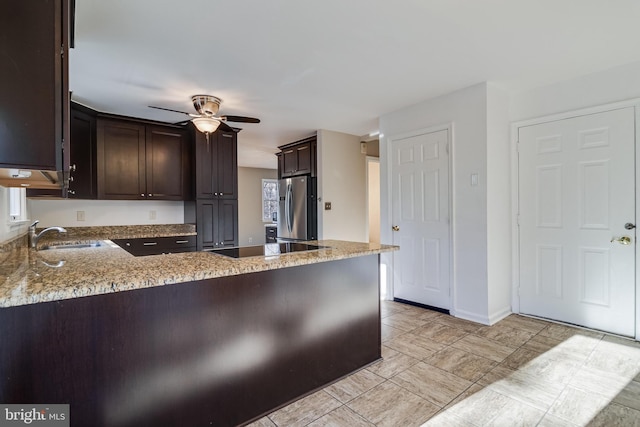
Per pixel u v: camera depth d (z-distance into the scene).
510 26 2.11
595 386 2.01
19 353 1.16
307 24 2.05
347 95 3.34
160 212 4.47
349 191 5.09
